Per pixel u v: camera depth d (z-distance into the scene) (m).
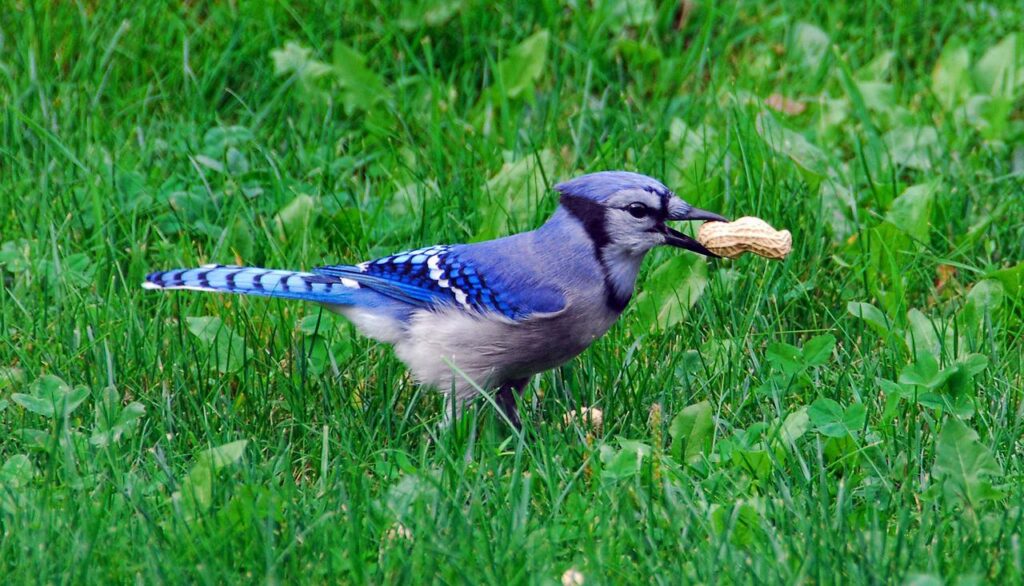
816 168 11.23
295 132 11.88
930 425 8.19
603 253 8.32
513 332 8.34
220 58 12.43
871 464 7.77
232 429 8.48
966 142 11.84
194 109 12.10
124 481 7.58
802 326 9.88
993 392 8.56
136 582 6.70
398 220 10.89
